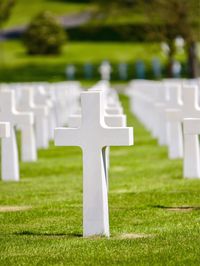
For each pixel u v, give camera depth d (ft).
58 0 368.89
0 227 41.70
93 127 37.45
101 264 33.35
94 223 38.14
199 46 214.48
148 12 198.59
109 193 51.85
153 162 69.62
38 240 38.11
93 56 292.20
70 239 38.04
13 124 57.77
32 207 47.47
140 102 123.03
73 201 49.06
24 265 33.63
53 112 91.40
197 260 33.47
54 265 33.47
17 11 361.30
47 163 70.49
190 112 55.72
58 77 262.88
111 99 76.07
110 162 70.85
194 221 41.57
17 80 257.34
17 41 317.22
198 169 57.52
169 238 37.40
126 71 269.44
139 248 35.60
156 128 93.66
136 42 309.63
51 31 293.84
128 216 43.65
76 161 71.92
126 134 37.17
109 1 210.38
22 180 59.88
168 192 51.42
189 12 187.83
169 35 201.98
